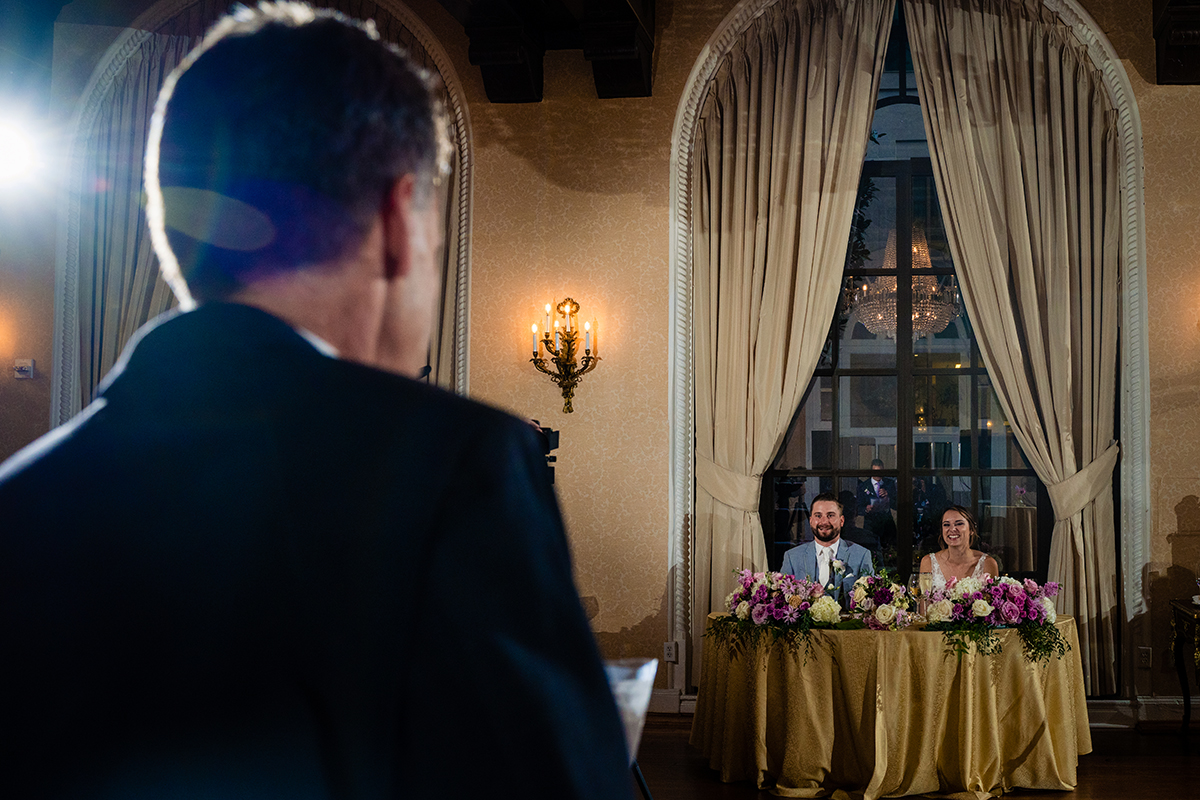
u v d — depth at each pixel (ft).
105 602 1.33
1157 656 17.76
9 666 1.30
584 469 19.04
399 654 1.30
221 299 1.63
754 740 14.34
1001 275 18.43
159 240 1.69
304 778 1.25
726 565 18.57
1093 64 18.66
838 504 17.33
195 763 1.25
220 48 1.67
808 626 14.12
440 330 19.47
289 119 1.59
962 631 13.85
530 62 18.98
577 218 19.39
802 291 18.72
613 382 19.10
